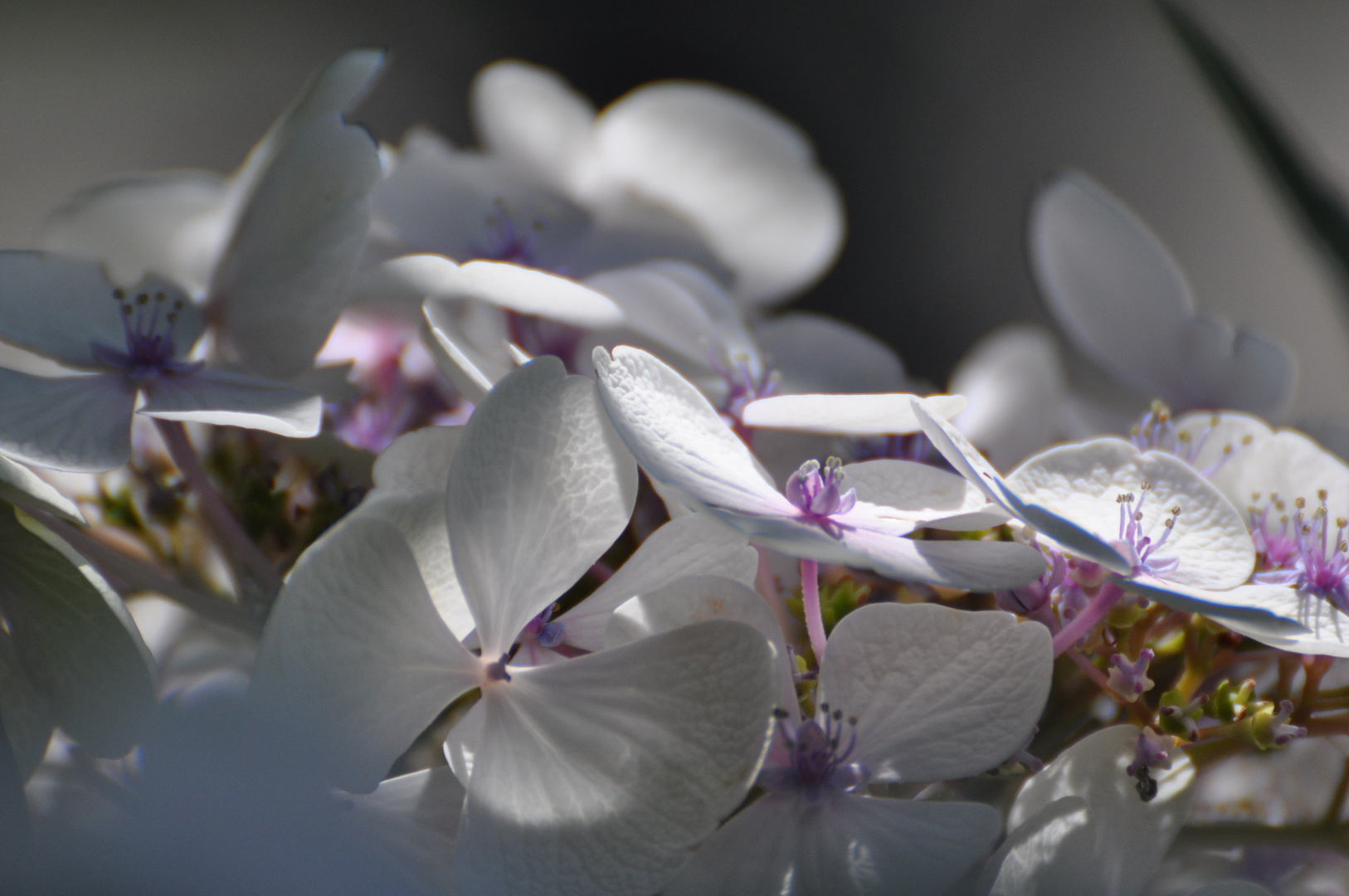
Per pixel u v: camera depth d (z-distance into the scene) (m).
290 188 0.39
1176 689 0.38
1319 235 0.42
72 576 0.37
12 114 0.90
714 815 0.36
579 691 0.36
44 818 0.39
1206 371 0.44
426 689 0.36
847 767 0.37
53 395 0.38
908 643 0.37
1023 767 0.38
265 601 0.39
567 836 0.36
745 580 0.37
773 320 0.45
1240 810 0.42
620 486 0.36
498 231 0.44
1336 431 0.43
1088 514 0.37
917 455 0.42
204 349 0.40
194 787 0.36
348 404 0.42
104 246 0.43
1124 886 0.37
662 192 0.45
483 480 0.36
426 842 0.37
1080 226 0.44
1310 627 0.37
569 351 0.42
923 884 0.36
